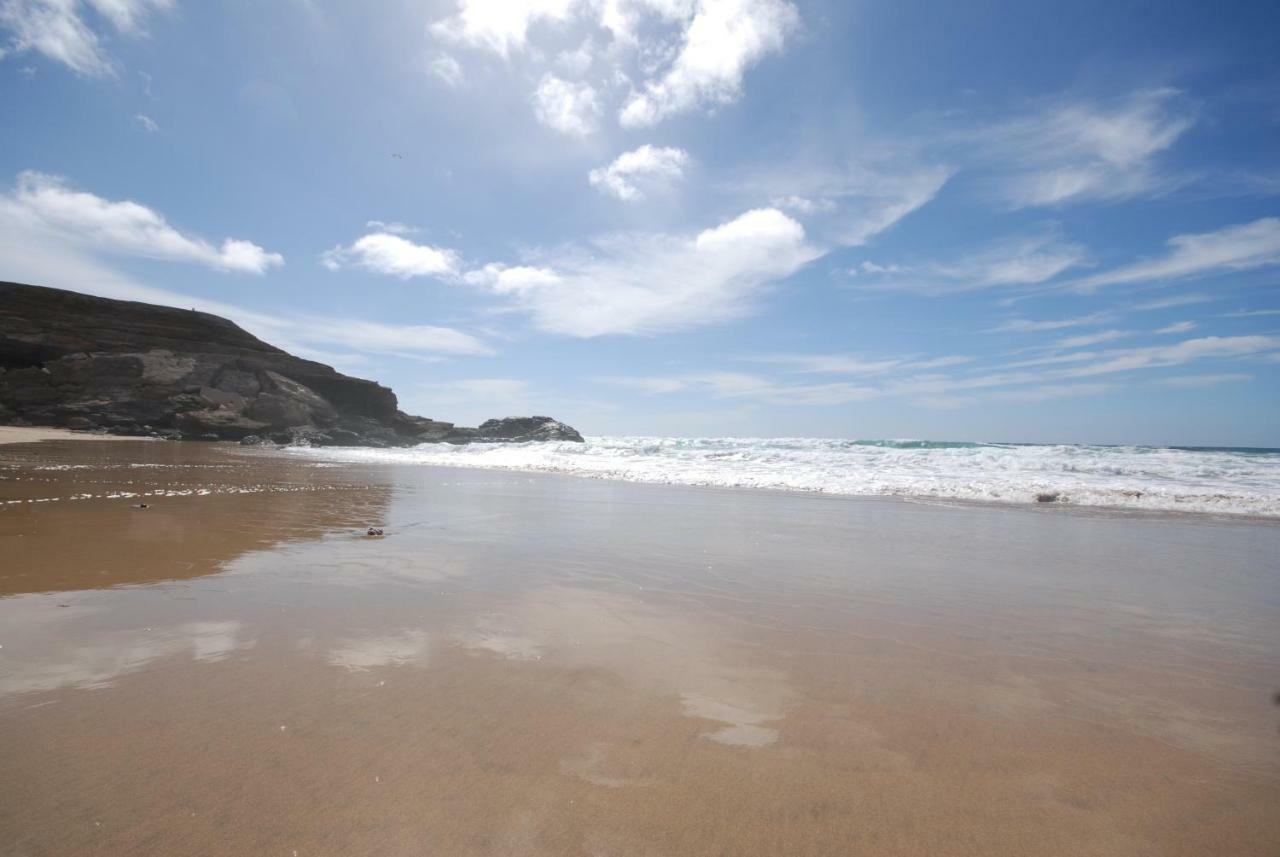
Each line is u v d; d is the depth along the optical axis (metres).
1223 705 2.71
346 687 2.66
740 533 6.93
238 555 5.23
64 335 42.06
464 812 1.83
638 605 4.04
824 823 1.84
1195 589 4.73
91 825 1.72
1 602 3.74
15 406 36.81
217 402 41.12
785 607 4.07
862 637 3.51
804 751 2.24
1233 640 3.56
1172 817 1.91
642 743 2.27
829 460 18.38
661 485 12.73
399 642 3.23
